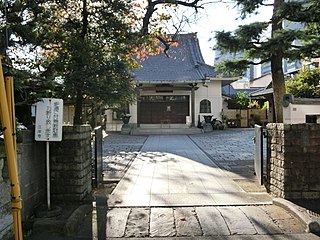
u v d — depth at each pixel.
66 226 3.59
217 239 3.40
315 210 4.13
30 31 4.48
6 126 2.58
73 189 4.67
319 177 4.60
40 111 4.21
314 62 13.54
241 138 15.87
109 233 3.57
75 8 6.26
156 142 14.52
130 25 6.52
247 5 6.89
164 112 22.41
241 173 6.93
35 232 3.65
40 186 4.45
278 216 4.02
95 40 6.32
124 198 4.86
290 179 4.59
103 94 7.38
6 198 3.34
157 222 3.86
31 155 4.12
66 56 5.88
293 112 7.46
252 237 3.44
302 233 3.53
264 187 5.55
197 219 3.95
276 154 4.89
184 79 20.95
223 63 7.47
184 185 5.75
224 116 22.80
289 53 6.87
